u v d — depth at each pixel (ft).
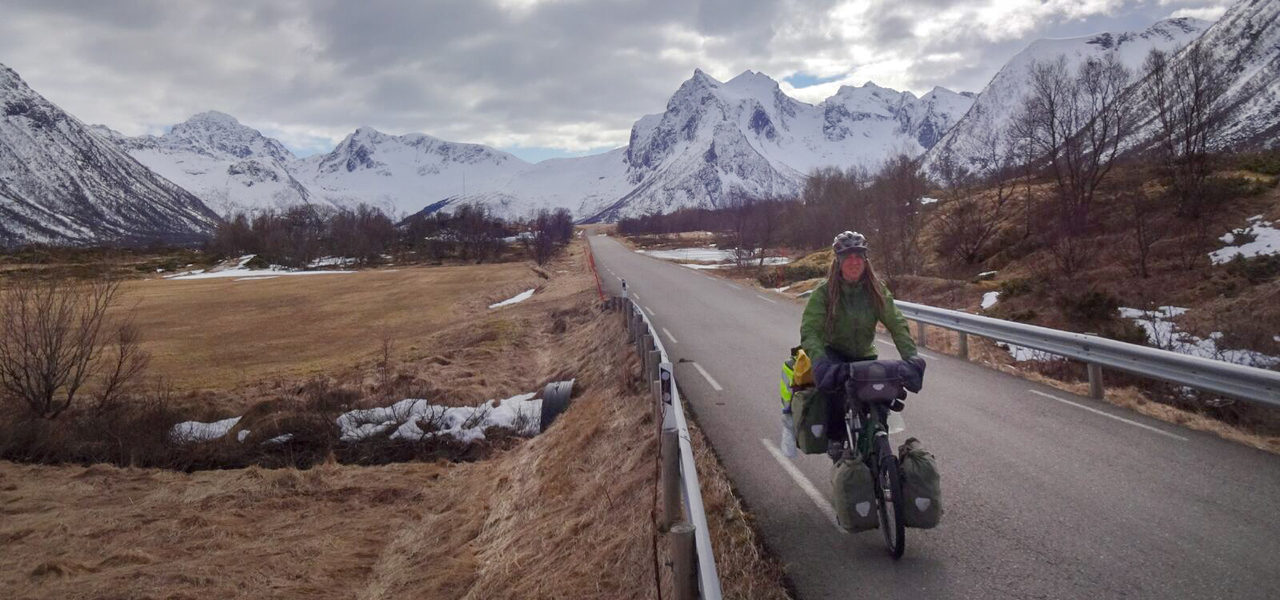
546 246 221.66
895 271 109.09
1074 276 87.71
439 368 63.16
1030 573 14.90
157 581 29.68
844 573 15.35
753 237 176.24
